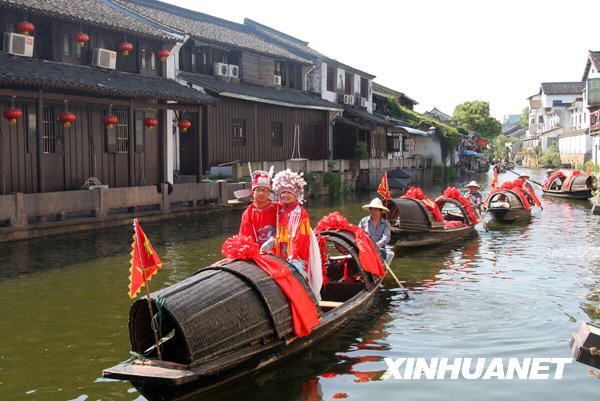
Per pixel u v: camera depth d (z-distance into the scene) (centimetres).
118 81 1750
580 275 1086
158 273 1095
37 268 1120
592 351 566
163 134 2014
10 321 813
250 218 736
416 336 757
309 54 3397
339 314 739
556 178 2955
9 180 1534
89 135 1755
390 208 1389
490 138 7600
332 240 900
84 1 1927
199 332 561
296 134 3061
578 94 8112
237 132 2597
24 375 636
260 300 627
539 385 611
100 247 1325
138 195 1703
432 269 1148
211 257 1245
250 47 2758
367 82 4153
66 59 1733
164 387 551
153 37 1938
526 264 1190
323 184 2877
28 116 1573
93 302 904
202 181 2136
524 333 766
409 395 589
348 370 650
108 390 600
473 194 1853
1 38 1566
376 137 3953
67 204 1484
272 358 635
